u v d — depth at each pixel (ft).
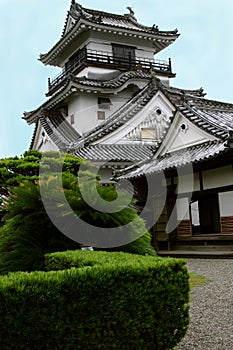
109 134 67.41
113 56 89.92
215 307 18.16
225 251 40.22
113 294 10.32
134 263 11.35
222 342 13.34
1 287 9.09
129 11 104.32
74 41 93.45
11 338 9.13
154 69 93.35
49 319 9.51
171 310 11.22
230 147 34.81
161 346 11.05
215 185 42.19
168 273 11.30
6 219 21.80
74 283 9.86
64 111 89.04
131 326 10.52
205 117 45.62
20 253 19.36
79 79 81.15
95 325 10.03
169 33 95.35
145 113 71.46
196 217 56.29
